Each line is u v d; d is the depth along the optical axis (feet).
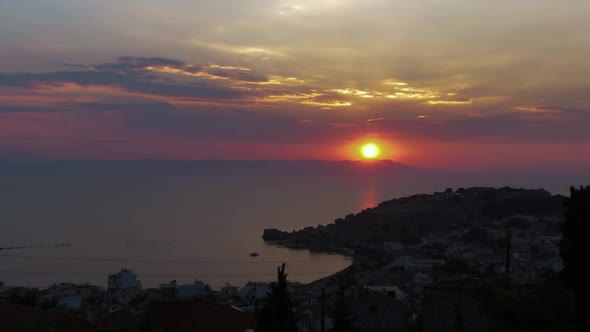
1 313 173.99
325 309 273.33
